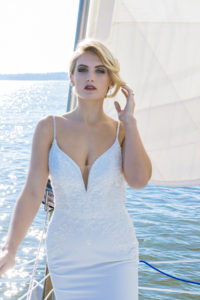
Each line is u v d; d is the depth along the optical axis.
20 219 1.61
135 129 1.72
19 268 9.32
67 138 1.70
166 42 2.13
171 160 2.27
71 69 1.72
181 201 15.58
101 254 1.66
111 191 1.69
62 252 1.67
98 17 2.05
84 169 1.69
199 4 2.06
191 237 11.60
